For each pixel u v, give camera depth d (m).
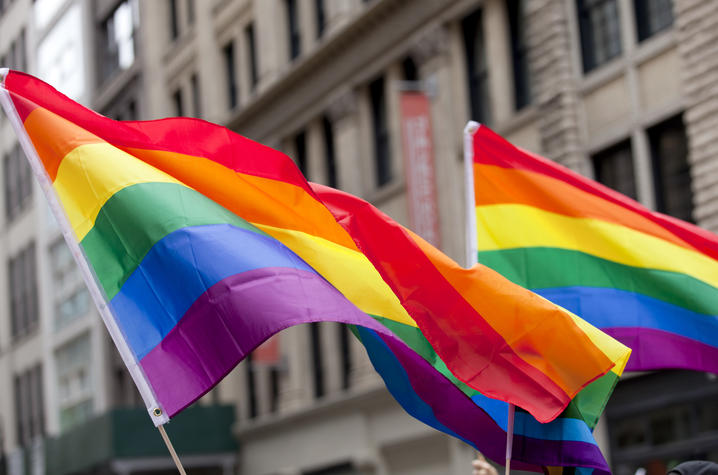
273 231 7.80
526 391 7.73
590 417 7.98
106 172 7.53
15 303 59.22
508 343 7.80
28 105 7.62
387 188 31.81
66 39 54.59
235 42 40.34
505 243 9.52
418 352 8.28
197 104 43.47
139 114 46.88
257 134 38.53
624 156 24.12
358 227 8.05
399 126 31.67
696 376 21.62
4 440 58.78
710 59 21.31
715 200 21.16
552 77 25.33
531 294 7.83
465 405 8.31
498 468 26.58
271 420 37.31
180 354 7.16
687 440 21.83
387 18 31.34
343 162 33.84
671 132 22.88
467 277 7.88
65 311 52.38
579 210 9.57
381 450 32.38
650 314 9.45
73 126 7.64
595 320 9.41
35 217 55.78
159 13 46.06
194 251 7.31
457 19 29.28
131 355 7.21
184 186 7.64
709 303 9.39
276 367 37.69
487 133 9.52
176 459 6.98
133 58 48.28
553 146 25.36
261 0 37.94
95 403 49.03
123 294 7.36
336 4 33.75
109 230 7.47
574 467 7.96
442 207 29.23
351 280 8.05
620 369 7.96
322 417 34.91
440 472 29.88
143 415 38.88
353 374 33.62
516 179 9.59
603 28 24.55
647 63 23.22
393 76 31.94
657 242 9.52
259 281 7.21
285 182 7.84
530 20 26.11
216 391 42.44
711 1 21.25
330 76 34.16
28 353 56.62
